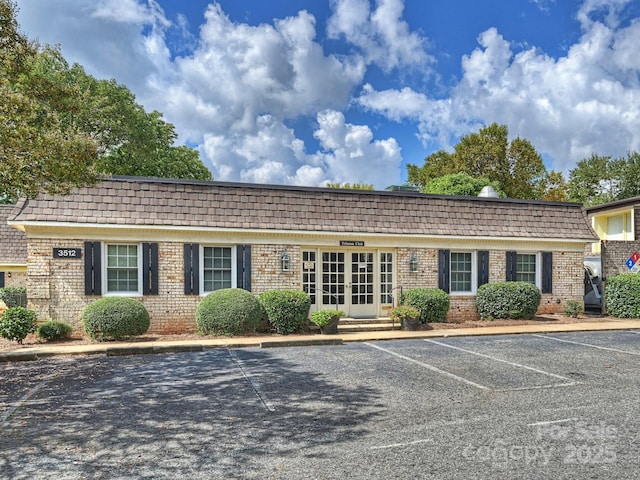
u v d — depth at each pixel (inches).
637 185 1787.6
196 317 484.7
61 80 355.6
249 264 526.9
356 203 577.0
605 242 685.9
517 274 633.0
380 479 159.8
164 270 501.0
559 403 253.1
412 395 268.8
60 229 471.2
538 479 160.2
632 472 165.8
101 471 167.2
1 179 309.3
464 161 1539.1
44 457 180.1
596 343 452.1
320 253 561.0
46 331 434.9
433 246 595.8
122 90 1090.7
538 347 430.0
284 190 555.5
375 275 579.5
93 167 364.2
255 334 486.3
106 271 487.8
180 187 519.2
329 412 236.7
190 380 302.8
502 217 629.9
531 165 1563.7
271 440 197.8
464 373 324.5
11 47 311.3
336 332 502.6
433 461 175.0
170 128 1348.4
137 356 386.9
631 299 630.5
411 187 733.3
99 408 242.4
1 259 870.4
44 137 308.7
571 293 653.9
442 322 571.2
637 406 247.3
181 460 176.9
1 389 281.3
